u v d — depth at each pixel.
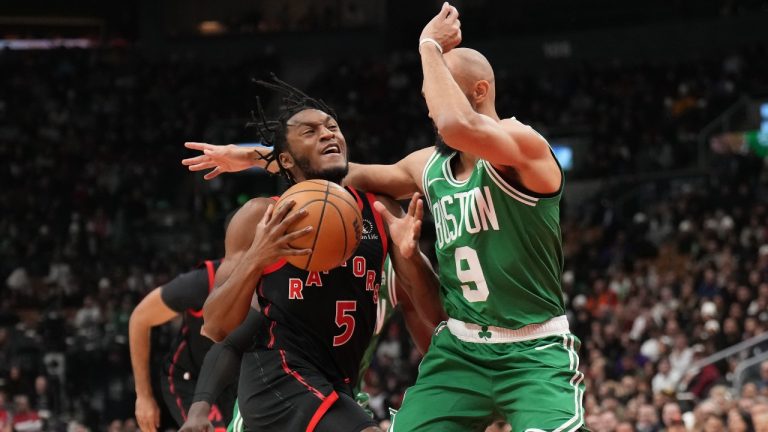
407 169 4.03
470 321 3.70
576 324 13.72
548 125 22.33
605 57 24.11
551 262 3.65
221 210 20.89
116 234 20.89
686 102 21.23
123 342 14.21
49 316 15.66
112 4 28.02
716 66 22.20
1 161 22.81
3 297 18.39
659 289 14.26
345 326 3.71
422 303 3.96
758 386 9.92
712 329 11.59
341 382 3.73
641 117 21.31
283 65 26.34
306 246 3.40
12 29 27.94
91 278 18.61
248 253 3.46
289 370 3.59
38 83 25.33
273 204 3.59
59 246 20.27
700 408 8.65
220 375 3.64
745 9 23.36
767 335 10.70
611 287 14.88
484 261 3.61
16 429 11.80
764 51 21.81
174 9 27.19
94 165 22.84
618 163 20.28
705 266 14.30
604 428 8.98
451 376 3.73
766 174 18.03
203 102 24.70
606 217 18.52
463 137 3.33
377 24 26.34
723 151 19.56
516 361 3.59
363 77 24.81
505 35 25.12
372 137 22.64
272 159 3.99
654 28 23.67
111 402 13.43
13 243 20.19
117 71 25.92
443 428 3.67
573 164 21.08
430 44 3.54
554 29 24.88
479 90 3.66
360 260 3.76
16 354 14.43
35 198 21.77
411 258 3.83
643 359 11.80
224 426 4.93
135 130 23.95
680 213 17.41
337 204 3.43
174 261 18.92
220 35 26.70
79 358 13.84
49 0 27.66
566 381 3.55
